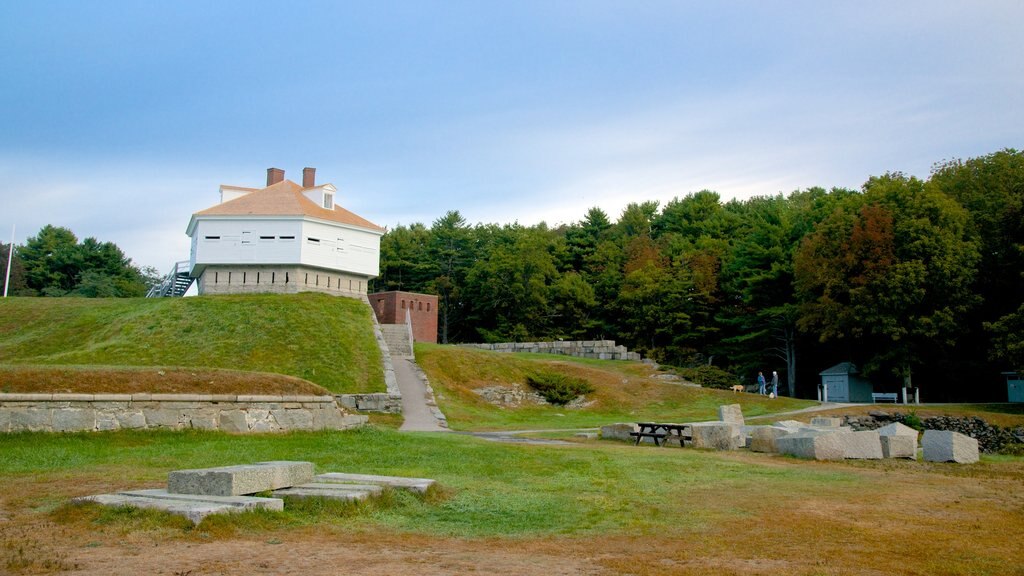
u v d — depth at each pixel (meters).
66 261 94.62
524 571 8.02
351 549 8.91
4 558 7.92
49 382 19.61
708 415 41.28
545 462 17.14
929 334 44.44
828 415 38.56
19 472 13.79
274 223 53.72
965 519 11.69
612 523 10.84
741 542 9.75
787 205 82.00
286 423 22.50
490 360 49.78
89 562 7.84
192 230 57.03
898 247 46.75
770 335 62.94
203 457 16.34
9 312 49.28
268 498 10.49
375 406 34.72
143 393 20.44
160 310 47.34
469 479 14.62
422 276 90.25
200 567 7.75
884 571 8.37
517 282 77.19
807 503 12.75
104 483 12.52
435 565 8.22
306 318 46.66
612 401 45.66
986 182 51.84
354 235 56.91
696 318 70.56
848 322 47.78
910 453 22.03
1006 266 48.22
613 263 84.25
